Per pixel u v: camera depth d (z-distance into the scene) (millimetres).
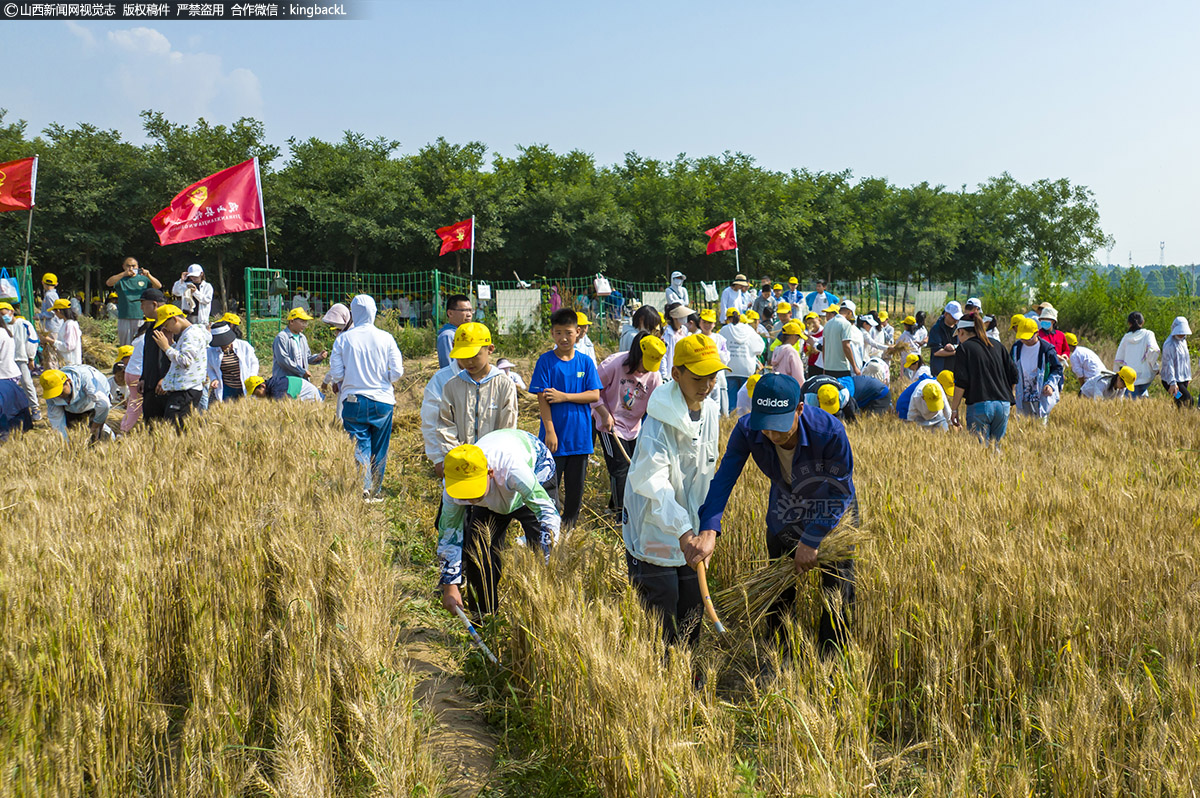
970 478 6223
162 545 4289
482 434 5227
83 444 7445
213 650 3445
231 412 9055
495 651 4363
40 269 37469
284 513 4664
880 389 10344
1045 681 3953
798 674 3641
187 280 15961
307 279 39875
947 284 58281
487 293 21109
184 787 2781
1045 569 4273
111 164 37094
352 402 7496
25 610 3379
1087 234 54438
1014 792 2896
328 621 3717
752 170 49344
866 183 56625
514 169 48438
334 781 2969
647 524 3881
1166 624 3953
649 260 45344
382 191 39875
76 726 2852
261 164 40938
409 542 6383
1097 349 21516
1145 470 7605
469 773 3402
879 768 3494
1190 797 2799
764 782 3074
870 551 4480
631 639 3520
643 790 2852
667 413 3820
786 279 50594
